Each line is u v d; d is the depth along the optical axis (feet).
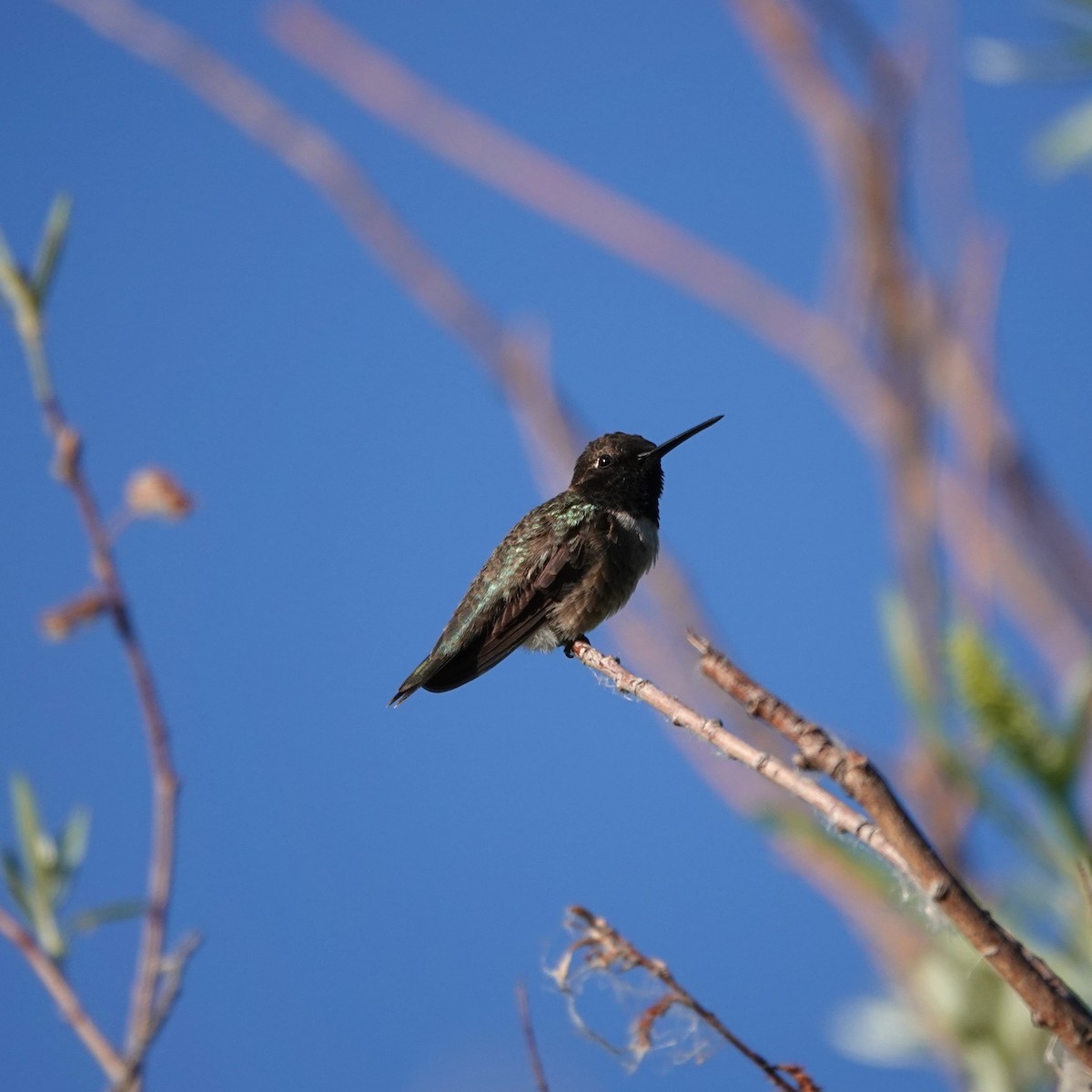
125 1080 17.11
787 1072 16.46
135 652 21.17
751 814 17.74
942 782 19.10
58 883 19.90
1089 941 15.35
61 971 19.04
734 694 13.57
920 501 25.35
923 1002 17.48
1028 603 26.96
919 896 14.49
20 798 20.47
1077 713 14.32
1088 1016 12.72
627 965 16.76
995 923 13.05
